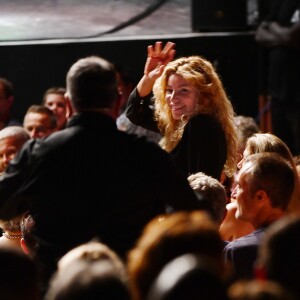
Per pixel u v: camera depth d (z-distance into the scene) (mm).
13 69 12562
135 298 4648
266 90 12227
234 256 6555
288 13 12031
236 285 4430
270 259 4680
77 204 6172
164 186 6152
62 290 4164
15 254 4699
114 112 6258
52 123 11492
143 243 4754
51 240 6234
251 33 12164
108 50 12328
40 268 6211
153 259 4680
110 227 6188
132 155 6160
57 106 12258
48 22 12547
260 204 6645
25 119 11523
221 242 4812
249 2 12344
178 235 4707
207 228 4758
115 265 4652
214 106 8086
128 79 12055
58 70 12492
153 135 10383
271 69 12133
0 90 12250
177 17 12383
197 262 4047
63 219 6211
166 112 8273
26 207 6395
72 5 12523
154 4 12430
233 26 12156
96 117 6172
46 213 6223
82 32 12492
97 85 6129
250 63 12188
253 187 6637
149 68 8219
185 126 7918
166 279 3994
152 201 6270
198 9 12188
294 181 6793
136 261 4719
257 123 12258
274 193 6621
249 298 4020
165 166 6164
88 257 5074
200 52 12164
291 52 12016
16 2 12594
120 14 12477
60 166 6137
